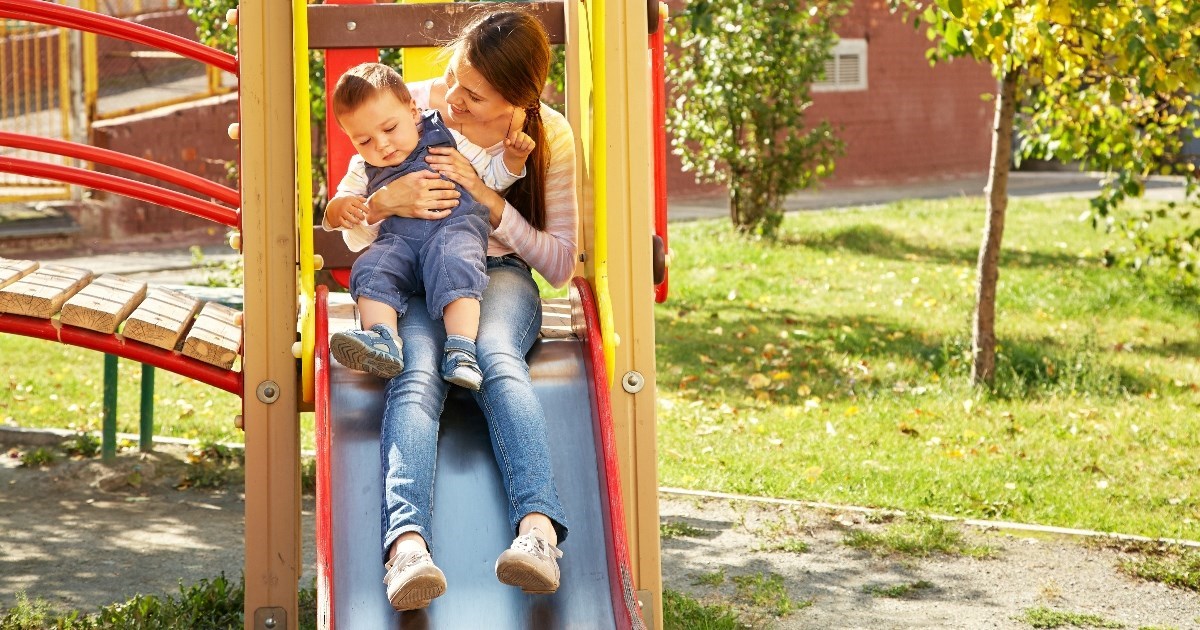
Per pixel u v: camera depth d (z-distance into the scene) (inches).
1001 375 317.1
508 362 123.9
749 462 255.6
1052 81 309.9
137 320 152.4
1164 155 350.6
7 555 203.3
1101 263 494.6
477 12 154.1
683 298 431.8
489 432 124.8
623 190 139.6
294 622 136.5
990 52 266.8
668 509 231.3
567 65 156.6
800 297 435.8
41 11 176.7
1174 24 240.8
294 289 134.3
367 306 127.3
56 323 153.4
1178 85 250.1
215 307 185.3
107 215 562.3
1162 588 192.7
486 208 132.3
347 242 140.1
